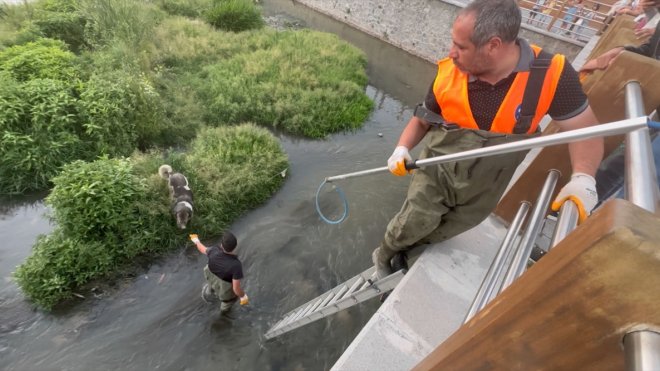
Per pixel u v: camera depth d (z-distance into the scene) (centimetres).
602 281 51
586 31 1353
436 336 216
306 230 762
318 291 650
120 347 525
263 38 1459
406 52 1839
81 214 610
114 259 622
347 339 568
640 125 102
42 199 736
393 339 213
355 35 1950
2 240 660
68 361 500
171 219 689
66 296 567
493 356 75
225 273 484
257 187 820
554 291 58
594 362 59
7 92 754
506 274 163
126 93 846
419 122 208
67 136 759
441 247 264
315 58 1376
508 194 281
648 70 190
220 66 1212
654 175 94
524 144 137
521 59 151
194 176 773
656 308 48
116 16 1141
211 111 1029
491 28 137
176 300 598
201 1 1669
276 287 645
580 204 138
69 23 1177
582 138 116
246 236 730
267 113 1070
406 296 232
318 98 1152
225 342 550
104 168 668
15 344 509
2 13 1178
